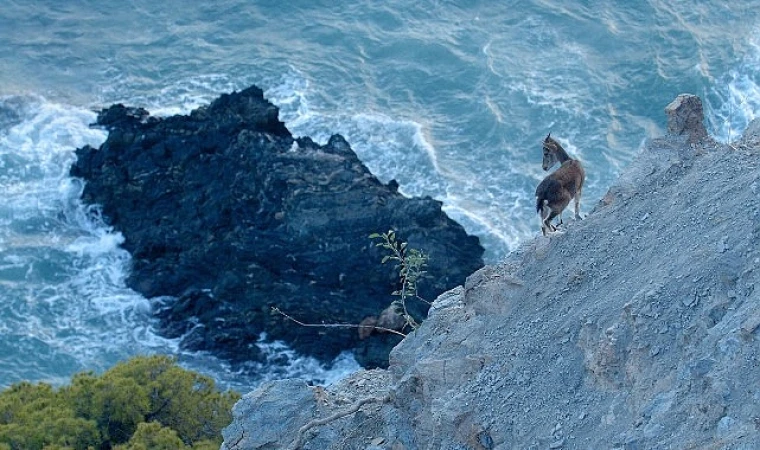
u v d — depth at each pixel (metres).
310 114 61.25
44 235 53.31
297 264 50.06
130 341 48.88
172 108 62.25
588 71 64.00
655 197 21.31
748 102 61.72
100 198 54.06
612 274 20.55
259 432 23.98
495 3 69.44
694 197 20.67
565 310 20.61
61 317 49.81
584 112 61.12
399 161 58.09
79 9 70.50
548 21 67.75
